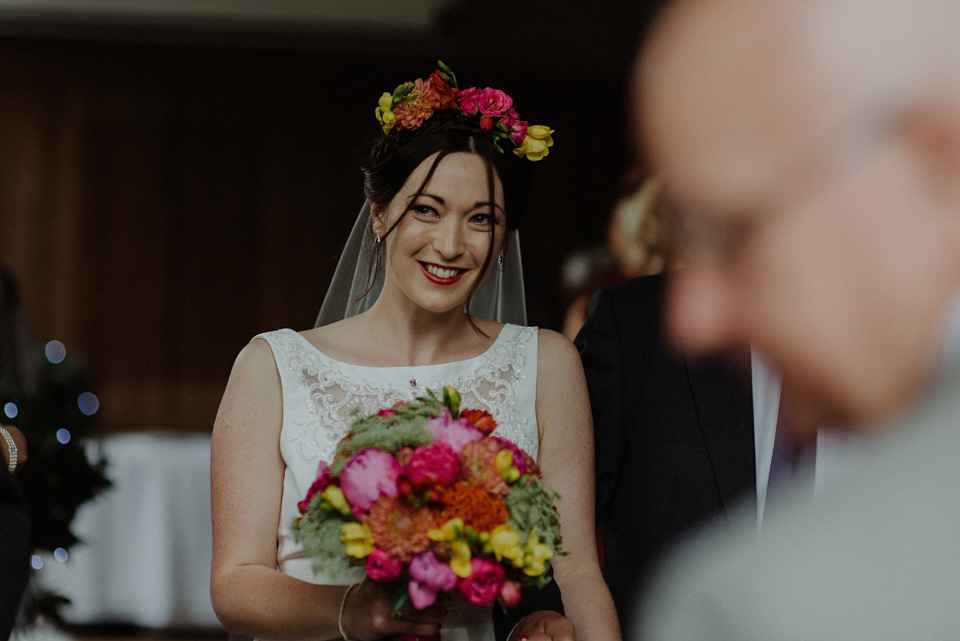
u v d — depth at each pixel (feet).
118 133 25.80
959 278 1.07
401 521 4.36
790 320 1.08
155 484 16.79
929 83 1.03
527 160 6.50
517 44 25.49
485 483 4.54
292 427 6.30
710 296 1.11
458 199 6.18
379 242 6.93
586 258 10.40
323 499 4.61
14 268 25.43
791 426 1.16
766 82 1.04
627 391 6.48
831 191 1.06
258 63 25.98
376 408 6.38
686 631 1.15
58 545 11.19
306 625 5.34
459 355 6.75
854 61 1.03
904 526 1.04
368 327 6.81
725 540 1.21
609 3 23.12
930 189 1.06
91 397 11.96
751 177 1.06
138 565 16.61
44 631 13.20
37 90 25.63
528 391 6.66
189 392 25.52
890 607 1.02
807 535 1.10
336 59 26.02
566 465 6.50
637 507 6.23
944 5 1.03
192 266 25.81
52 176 25.62
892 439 1.09
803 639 1.04
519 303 7.64
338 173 26.18
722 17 1.06
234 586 5.74
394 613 4.48
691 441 6.12
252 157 26.09
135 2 24.25
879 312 1.07
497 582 4.33
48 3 24.21
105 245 25.63
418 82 6.36
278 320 25.90
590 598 5.99
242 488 6.17
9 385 11.74
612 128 27.17
